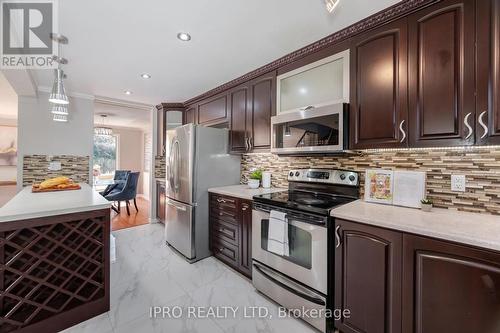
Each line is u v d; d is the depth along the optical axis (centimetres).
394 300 129
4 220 147
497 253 100
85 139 366
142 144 755
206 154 284
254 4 154
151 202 438
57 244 170
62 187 259
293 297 176
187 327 168
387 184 178
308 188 234
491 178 143
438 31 140
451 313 112
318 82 206
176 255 292
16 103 447
